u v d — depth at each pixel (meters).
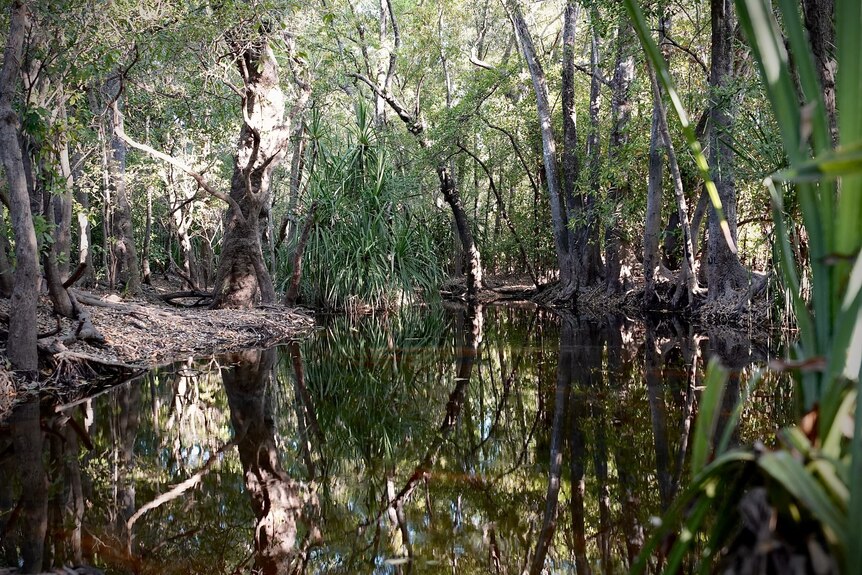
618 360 8.66
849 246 1.04
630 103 15.53
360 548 3.44
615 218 15.63
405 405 6.96
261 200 12.91
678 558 1.20
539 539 3.44
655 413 5.81
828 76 3.98
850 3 0.95
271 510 4.06
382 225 15.71
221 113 12.93
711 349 9.12
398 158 19.88
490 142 22.23
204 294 13.77
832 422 1.05
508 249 24.14
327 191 15.35
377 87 19.05
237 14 9.33
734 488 1.18
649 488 4.03
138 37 8.54
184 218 17.64
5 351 6.75
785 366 0.97
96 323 8.88
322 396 7.38
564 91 17.88
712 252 12.43
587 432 5.39
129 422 6.02
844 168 0.76
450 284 23.48
